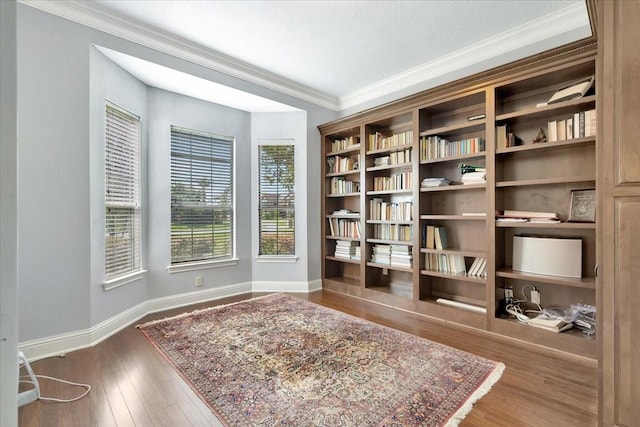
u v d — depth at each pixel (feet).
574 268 8.01
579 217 8.02
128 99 10.21
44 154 7.74
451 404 5.70
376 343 8.30
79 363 7.34
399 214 11.87
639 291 4.27
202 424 5.25
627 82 4.32
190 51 10.29
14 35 1.29
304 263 14.07
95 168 8.73
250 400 5.85
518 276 8.47
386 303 11.84
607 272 4.53
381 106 11.73
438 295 11.31
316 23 9.02
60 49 7.97
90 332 8.38
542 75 8.04
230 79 11.45
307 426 5.13
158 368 7.07
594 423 5.23
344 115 15.05
